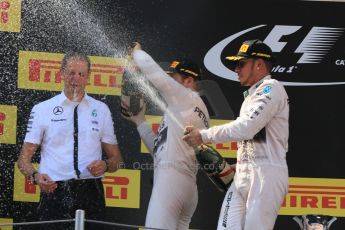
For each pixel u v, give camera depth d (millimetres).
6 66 10086
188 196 9500
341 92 10305
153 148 10039
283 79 10328
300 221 9602
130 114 10125
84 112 9789
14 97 10062
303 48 10352
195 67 9734
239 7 10352
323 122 10320
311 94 10344
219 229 8508
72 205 9578
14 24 10148
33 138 9695
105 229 9867
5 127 10023
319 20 10352
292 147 10305
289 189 10266
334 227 10250
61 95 9836
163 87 9664
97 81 10156
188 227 9750
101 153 9820
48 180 9562
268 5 10320
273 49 10352
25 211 9891
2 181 9922
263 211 8242
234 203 8469
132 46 10219
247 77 8664
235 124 8320
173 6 10305
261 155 8344
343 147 10312
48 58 10133
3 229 9852
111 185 10070
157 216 9320
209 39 10312
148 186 10102
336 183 10281
